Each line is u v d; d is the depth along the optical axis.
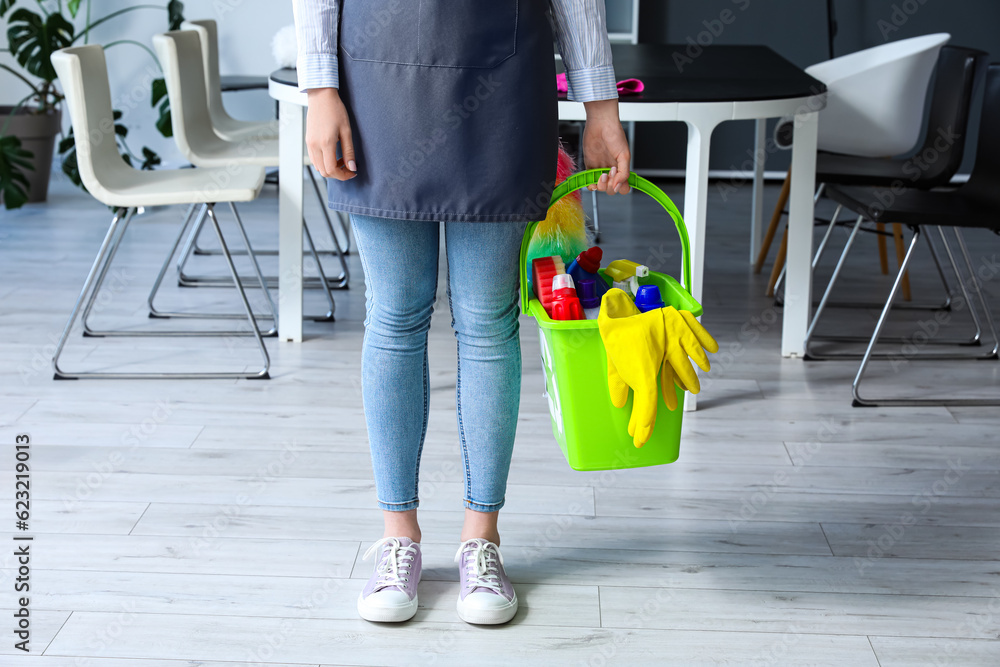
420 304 1.34
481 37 1.18
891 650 1.34
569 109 2.05
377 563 1.50
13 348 2.49
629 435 1.33
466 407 1.38
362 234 1.30
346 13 1.21
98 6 4.73
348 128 1.22
